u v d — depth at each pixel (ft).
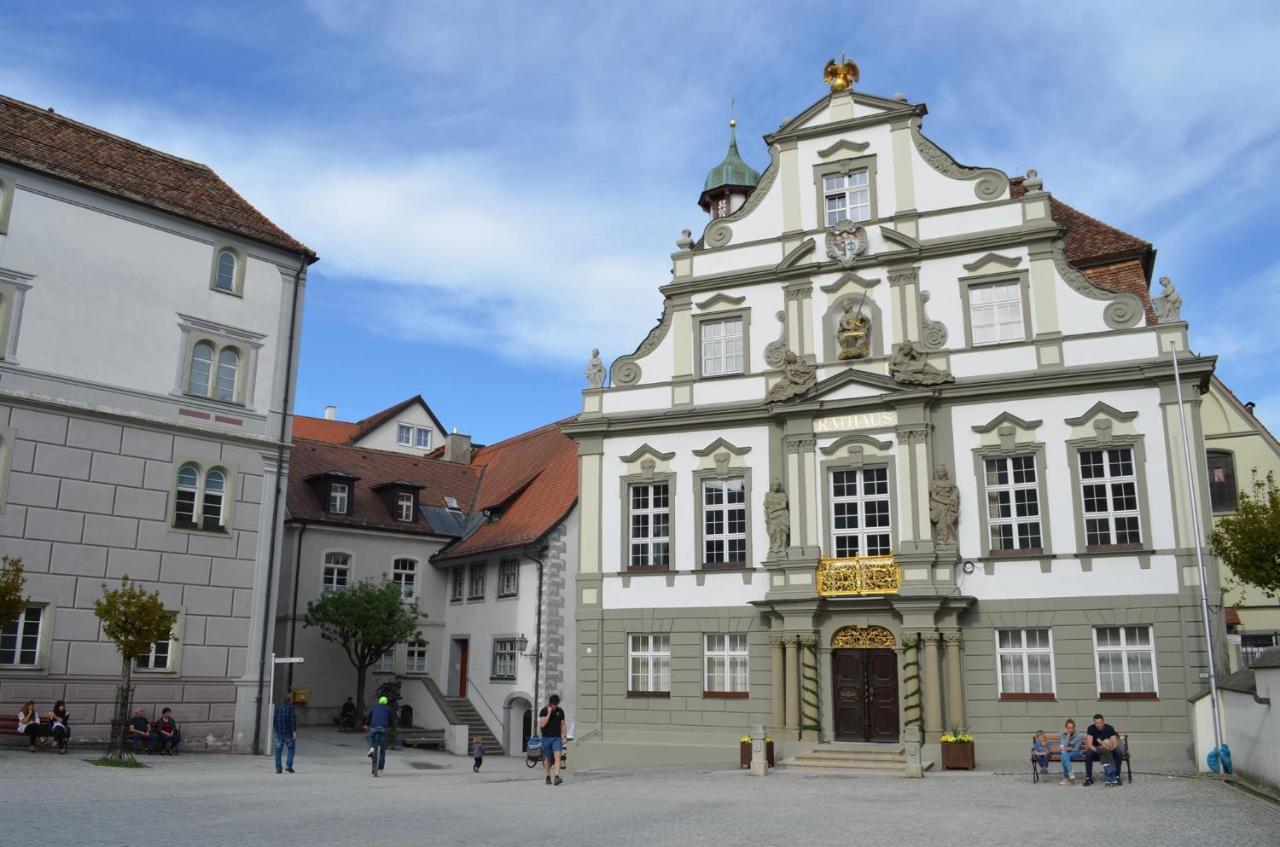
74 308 94.22
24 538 88.58
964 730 90.12
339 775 80.69
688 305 110.01
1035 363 94.68
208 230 104.53
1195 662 85.25
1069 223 111.14
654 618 104.32
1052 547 91.15
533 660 126.93
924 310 99.81
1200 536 86.53
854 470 98.99
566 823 50.72
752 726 98.43
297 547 136.77
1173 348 90.48
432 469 162.40
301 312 110.83
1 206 91.40
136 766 79.15
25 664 87.66
